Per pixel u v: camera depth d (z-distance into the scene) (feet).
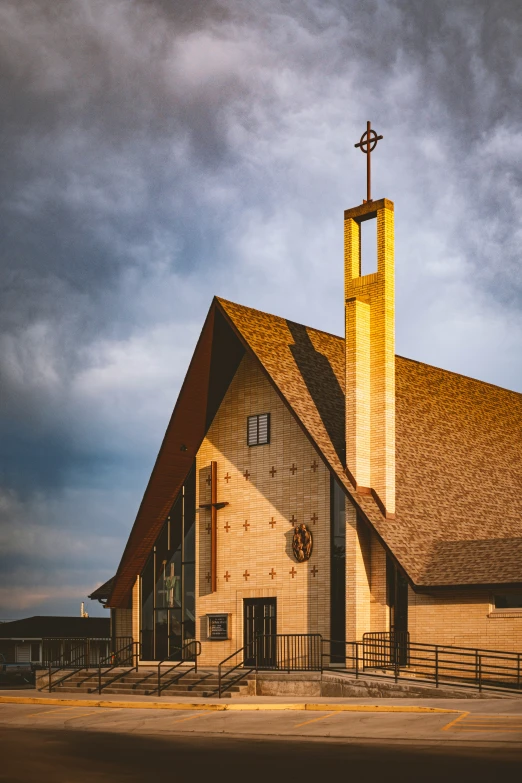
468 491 118.62
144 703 90.99
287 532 111.86
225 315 113.29
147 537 124.47
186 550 122.21
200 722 77.82
